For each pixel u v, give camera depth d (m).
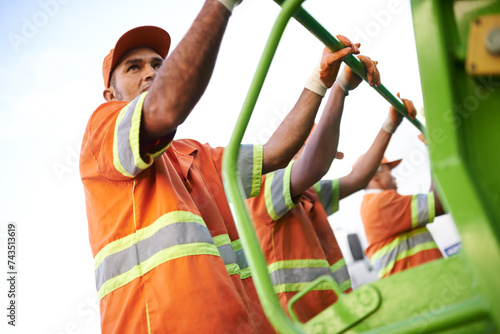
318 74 2.30
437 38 0.89
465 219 0.76
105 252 1.69
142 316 1.56
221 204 2.14
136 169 1.63
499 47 0.82
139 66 2.29
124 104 1.80
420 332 0.76
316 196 3.19
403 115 2.93
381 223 3.71
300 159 2.68
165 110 1.53
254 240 0.96
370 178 3.26
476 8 0.89
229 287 1.60
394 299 0.98
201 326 1.50
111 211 1.74
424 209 3.62
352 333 1.00
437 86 0.87
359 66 2.36
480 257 0.73
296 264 2.71
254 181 2.24
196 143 2.30
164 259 1.59
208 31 1.45
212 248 1.67
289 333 0.84
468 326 0.75
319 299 2.68
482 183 0.80
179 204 1.69
